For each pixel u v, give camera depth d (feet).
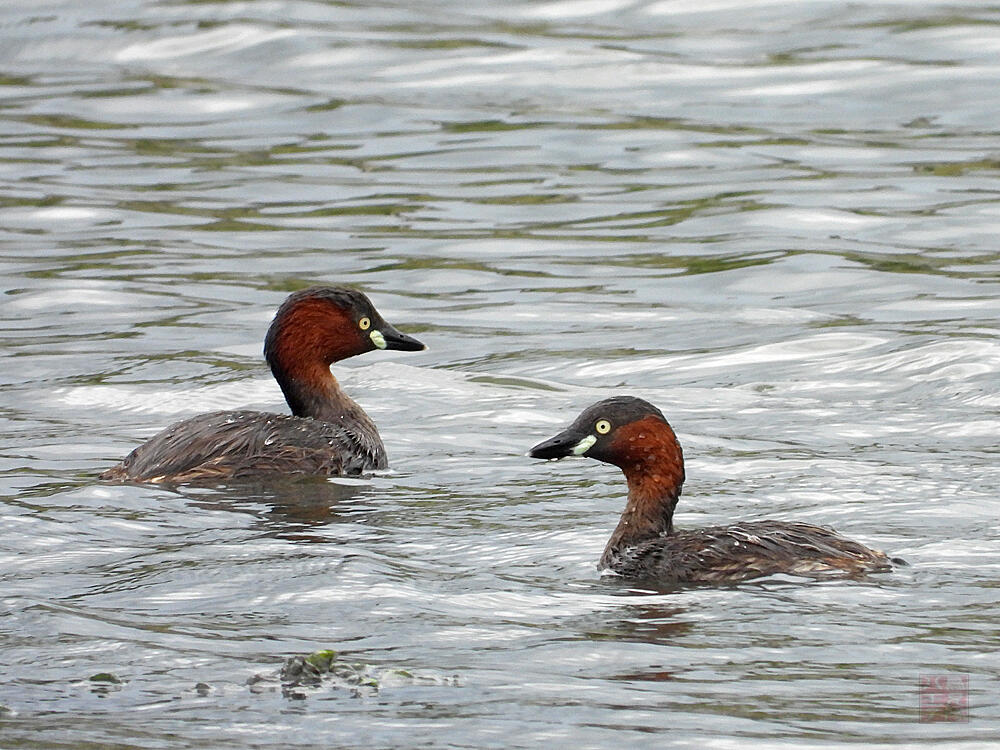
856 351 61.98
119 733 27.22
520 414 55.47
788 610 34.19
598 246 80.74
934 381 57.62
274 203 90.27
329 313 50.96
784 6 126.62
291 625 33.40
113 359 63.31
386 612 34.22
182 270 77.46
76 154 100.89
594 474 47.55
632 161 96.63
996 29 118.01
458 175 95.14
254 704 28.58
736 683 29.63
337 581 36.27
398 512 43.45
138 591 35.86
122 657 31.14
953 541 39.42
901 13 122.93
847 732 26.94
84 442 51.83
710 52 117.50
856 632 32.58
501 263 78.23
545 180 93.45
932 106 105.19
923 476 46.01
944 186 88.63
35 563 38.37
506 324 68.49
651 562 37.42
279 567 37.55
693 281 74.43
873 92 108.27
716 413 54.90
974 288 71.05
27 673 30.30
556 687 29.37
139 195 91.86
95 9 130.41
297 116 108.47
